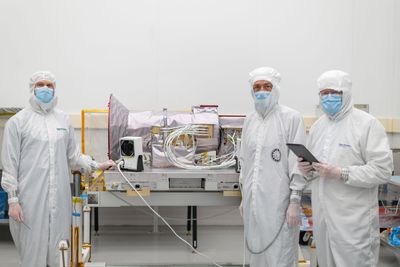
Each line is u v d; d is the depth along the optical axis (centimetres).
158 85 416
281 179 219
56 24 407
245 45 417
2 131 393
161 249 354
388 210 330
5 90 407
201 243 371
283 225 218
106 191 273
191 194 273
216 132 302
